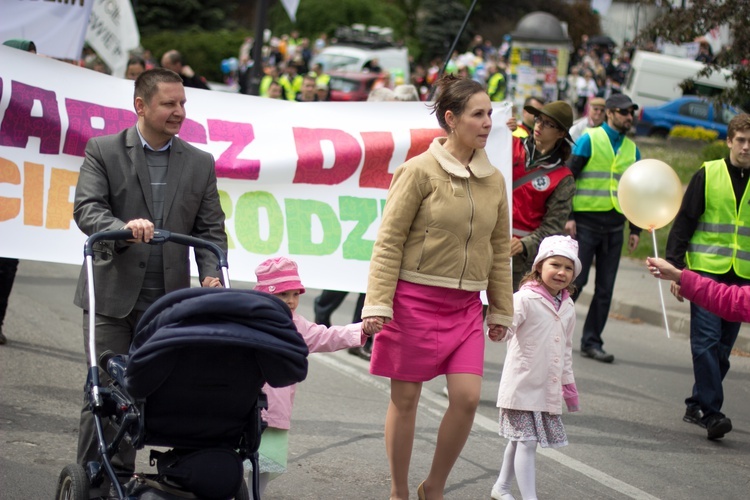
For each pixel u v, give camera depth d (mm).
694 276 6504
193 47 48344
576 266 6578
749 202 8586
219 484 4660
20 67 7656
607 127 11180
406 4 60406
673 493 7086
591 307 11469
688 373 11117
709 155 24906
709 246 8672
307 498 6512
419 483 6926
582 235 11172
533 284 6625
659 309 13945
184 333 4391
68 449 7094
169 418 4672
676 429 8789
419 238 6016
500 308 6258
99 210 5574
